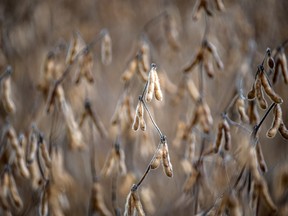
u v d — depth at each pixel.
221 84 3.10
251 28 3.16
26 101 3.27
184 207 2.96
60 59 3.14
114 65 3.60
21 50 3.46
